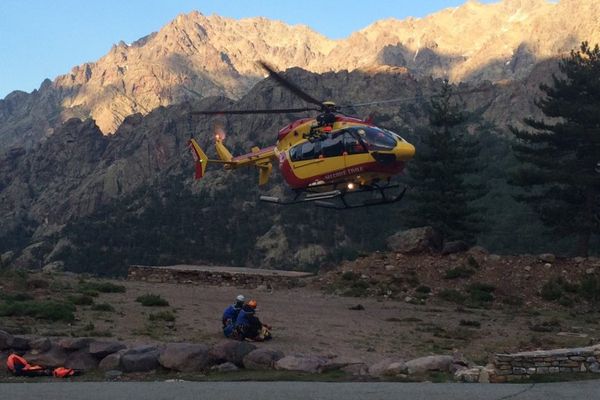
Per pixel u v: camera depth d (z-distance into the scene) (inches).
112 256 6904.5
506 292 1277.1
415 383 494.9
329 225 6584.6
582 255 1839.3
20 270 1270.9
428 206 2026.3
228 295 1171.9
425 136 2196.1
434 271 1373.0
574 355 534.6
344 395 430.9
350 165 957.2
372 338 786.2
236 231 7086.6
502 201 4857.3
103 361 557.9
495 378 508.7
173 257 6697.8
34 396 426.6
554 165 1825.8
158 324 791.1
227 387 466.6
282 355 578.6
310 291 1294.3
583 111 1749.5
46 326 735.1
